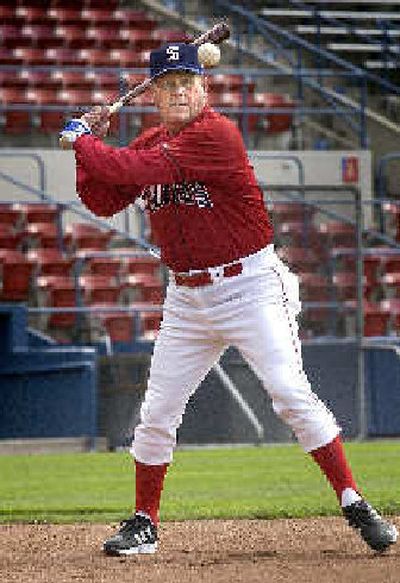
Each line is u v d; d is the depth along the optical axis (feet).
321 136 194.59
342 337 135.23
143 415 58.70
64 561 57.67
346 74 189.67
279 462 112.78
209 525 69.97
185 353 57.77
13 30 199.52
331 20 210.38
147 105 183.62
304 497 86.33
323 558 56.59
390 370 133.49
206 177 54.85
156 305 156.56
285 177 179.42
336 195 143.74
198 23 210.59
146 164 54.24
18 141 184.34
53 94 187.11
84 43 200.64
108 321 154.10
